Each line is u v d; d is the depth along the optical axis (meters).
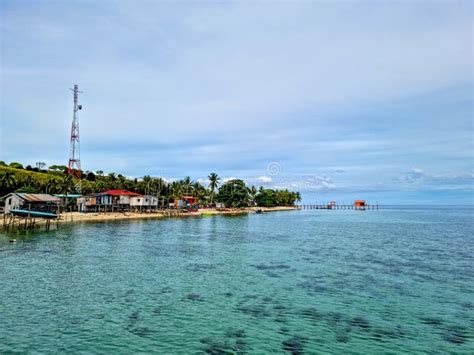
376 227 83.69
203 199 181.12
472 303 21.80
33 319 18.28
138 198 117.25
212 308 20.52
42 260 33.97
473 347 15.69
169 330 17.17
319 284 26.19
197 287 25.05
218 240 53.19
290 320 18.73
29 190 84.50
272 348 15.38
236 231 69.19
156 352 14.77
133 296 22.66
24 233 55.81
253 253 40.50
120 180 139.75
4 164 128.12
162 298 22.31
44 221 73.31
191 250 42.31
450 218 135.00
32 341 15.59
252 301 21.94
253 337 16.52
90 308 20.17
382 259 37.03
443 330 17.56
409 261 35.94
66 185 97.06
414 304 21.53
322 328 17.69
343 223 99.56
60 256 36.28
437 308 20.83
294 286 25.55
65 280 26.42
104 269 30.52
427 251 43.09
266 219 117.94
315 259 36.81
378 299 22.52
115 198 112.44
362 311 20.25
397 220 118.50
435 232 70.31
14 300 21.36
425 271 30.94
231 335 16.70
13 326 17.30
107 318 18.64
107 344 15.45
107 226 72.62
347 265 33.56
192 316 19.16
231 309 20.38
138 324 17.88
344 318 19.11
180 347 15.31
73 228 66.00
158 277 27.91
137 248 43.19
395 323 18.45
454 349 15.47
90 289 24.11
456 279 27.94
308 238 57.47
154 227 74.00
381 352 15.12
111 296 22.56
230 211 163.75
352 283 26.52
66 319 18.38
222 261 35.22
